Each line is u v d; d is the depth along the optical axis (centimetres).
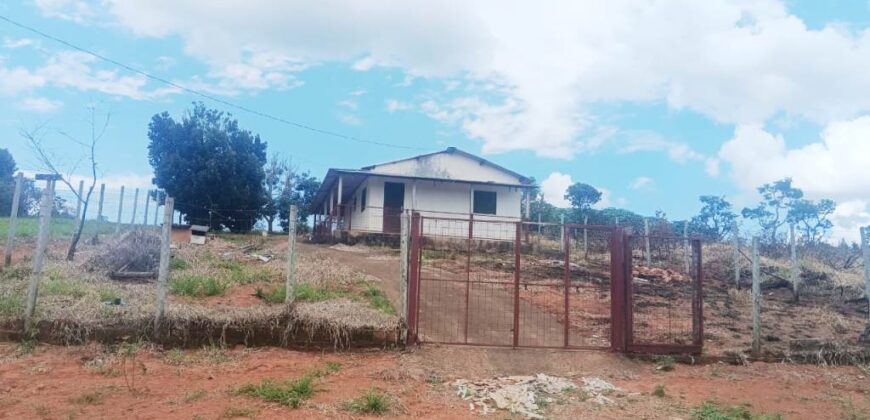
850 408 641
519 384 672
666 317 1061
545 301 1148
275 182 3850
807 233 2028
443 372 712
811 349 852
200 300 912
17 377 600
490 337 866
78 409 514
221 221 2969
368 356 750
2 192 2598
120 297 858
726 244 1819
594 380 706
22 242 1423
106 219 1648
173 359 686
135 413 510
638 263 1700
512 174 2511
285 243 2069
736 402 646
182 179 2855
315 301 929
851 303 1223
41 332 712
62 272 1024
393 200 2392
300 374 655
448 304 1062
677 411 602
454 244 2038
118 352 692
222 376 636
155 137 2939
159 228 1652
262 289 1018
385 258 1658
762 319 1062
